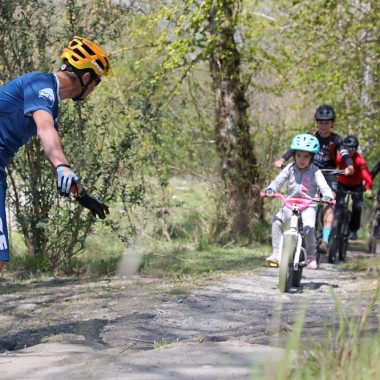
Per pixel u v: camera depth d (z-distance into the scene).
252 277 14.64
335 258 18.23
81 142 14.77
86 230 15.03
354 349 6.07
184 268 15.36
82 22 15.03
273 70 23.64
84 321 10.16
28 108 8.10
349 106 24.58
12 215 16.50
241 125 22.25
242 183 21.97
